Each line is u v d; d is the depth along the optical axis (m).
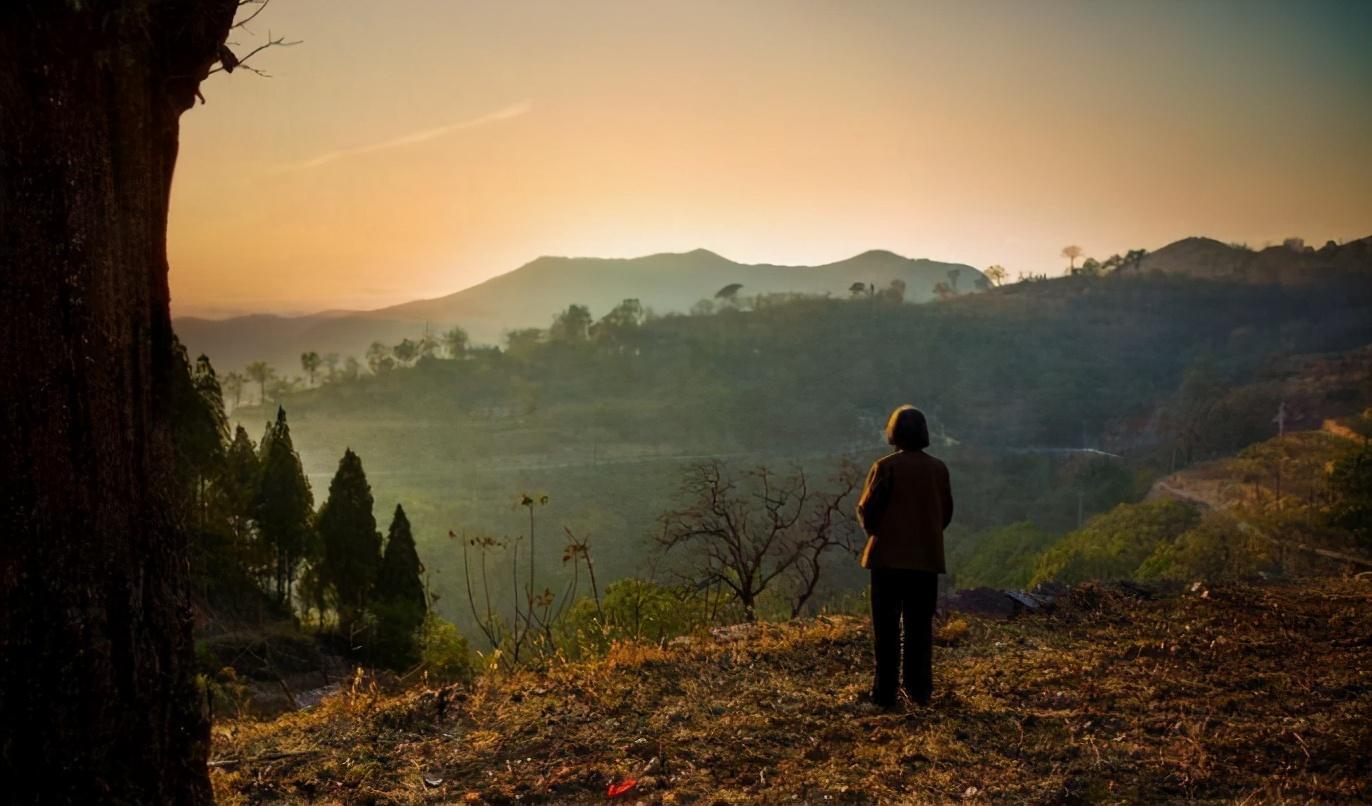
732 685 5.51
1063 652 6.28
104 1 2.52
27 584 2.38
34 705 2.39
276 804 3.66
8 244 2.35
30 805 2.37
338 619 37.72
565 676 5.70
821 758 4.27
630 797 3.80
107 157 2.59
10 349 2.36
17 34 2.36
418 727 4.72
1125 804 3.70
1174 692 5.27
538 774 4.05
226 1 2.87
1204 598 8.11
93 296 2.53
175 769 2.77
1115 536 72.38
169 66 2.82
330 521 39.56
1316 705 5.02
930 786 3.90
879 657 5.12
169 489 2.87
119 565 2.60
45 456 2.41
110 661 2.55
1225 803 3.72
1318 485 74.56
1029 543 87.19
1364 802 3.71
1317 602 7.96
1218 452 147.75
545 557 90.44
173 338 2.95
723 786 3.92
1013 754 4.32
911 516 5.10
